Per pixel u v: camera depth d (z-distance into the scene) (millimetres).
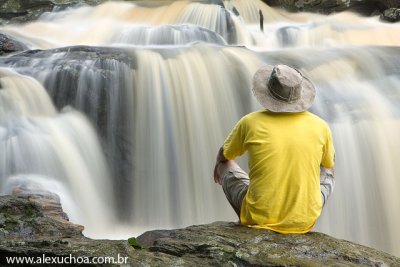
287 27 16500
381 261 3582
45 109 8516
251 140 3850
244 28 16281
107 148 8586
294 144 3791
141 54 9492
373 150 8938
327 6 18781
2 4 16469
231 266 3479
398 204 8773
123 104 8867
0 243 3701
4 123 7840
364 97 9727
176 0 17922
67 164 7785
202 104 9250
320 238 3801
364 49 11375
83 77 8797
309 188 3803
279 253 3562
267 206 3807
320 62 10609
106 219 7926
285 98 3816
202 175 8742
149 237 4430
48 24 15367
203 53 9898
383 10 18109
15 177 7258
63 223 4480
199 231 3957
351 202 8609
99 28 15078
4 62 9289
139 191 8422
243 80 9633
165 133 8891
